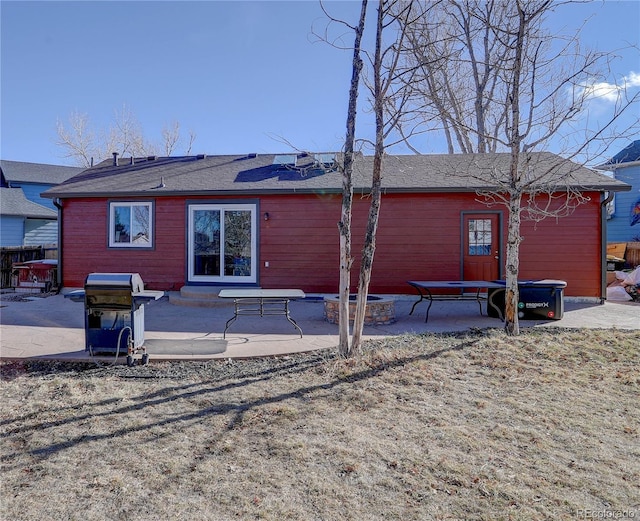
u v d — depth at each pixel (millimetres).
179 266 10922
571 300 9758
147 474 2641
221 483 2549
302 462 2799
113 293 5004
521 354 5277
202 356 5113
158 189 10688
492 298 7863
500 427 3354
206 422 3387
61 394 3965
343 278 5156
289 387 4180
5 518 2211
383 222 10266
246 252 10750
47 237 19438
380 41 5098
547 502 2391
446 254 10141
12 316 7914
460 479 2615
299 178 10984
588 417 3568
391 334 6438
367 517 2242
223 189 10461
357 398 3910
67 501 2363
